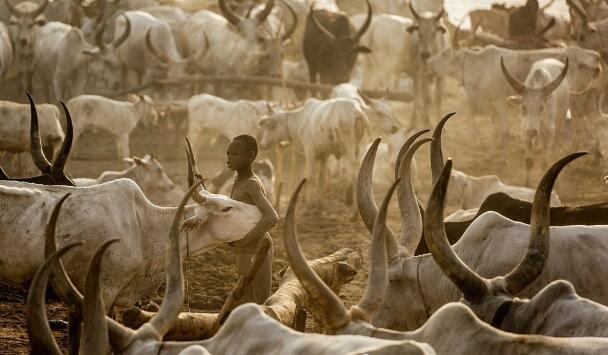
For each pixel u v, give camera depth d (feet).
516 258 43.45
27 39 150.92
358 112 101.40
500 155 128.67
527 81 116.06
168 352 33.22
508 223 44.75
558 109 119.03
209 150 132.26
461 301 37.68
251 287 47.60
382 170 110.73
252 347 32.19
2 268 47.78
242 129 118.93
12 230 47.16
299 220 95.66
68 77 147.02
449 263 36.68
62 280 34.04
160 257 48.96
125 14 156.25
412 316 44.14
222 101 119.96
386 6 181.27
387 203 33.65
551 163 119.44
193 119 120.57
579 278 43.04
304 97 148.15
